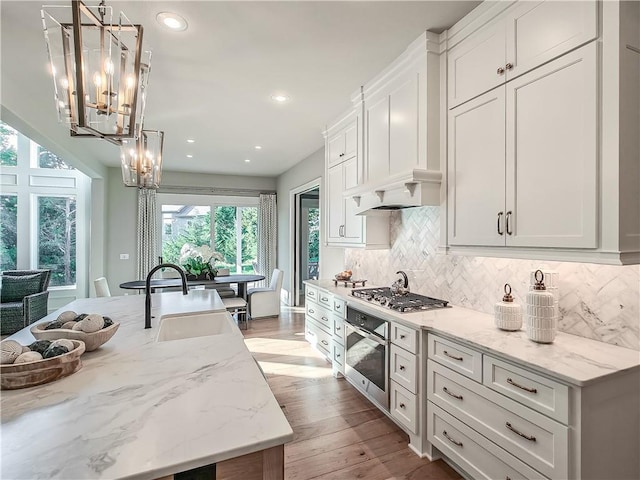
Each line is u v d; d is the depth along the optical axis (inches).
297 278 260.4
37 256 236.1
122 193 257.3
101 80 51.3
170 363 52.6
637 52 52.5
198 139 181.5
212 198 284.0
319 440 88.6
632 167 51.9
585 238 54.4
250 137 177.6
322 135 173.8
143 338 66.0
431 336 78.3
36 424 34.9
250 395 41.9
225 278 215.3
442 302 97.4
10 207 227.9
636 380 54.4
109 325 60.6
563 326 70.3
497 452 61.2
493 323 79.0
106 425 34.9
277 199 300.4
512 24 67.1
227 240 293.0
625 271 60.8
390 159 102.8
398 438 89.4
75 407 38.6
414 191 88.4
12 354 44.2
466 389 68.3
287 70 105.4
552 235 59.5
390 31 85.5
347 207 137.5
